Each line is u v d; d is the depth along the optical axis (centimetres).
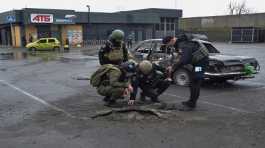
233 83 1060
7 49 3931
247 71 960
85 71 1437
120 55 702
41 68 1588
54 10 4622
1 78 1220
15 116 629
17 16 4494
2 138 501
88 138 498
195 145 463
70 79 1162
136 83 696
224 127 543
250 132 516
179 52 713
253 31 5156
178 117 604
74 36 4966
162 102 736
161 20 6200
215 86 995
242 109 675
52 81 1116
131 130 532
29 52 3247
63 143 478
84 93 868
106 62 706
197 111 654
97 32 5212
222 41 5825
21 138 501
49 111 666
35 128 550
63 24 4791
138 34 5684
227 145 462
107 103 708
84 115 628
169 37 699
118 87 678
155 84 716
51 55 2703
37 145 471
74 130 536
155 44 1062
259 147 452
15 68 1603
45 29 4700
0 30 5209
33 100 782
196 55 658
